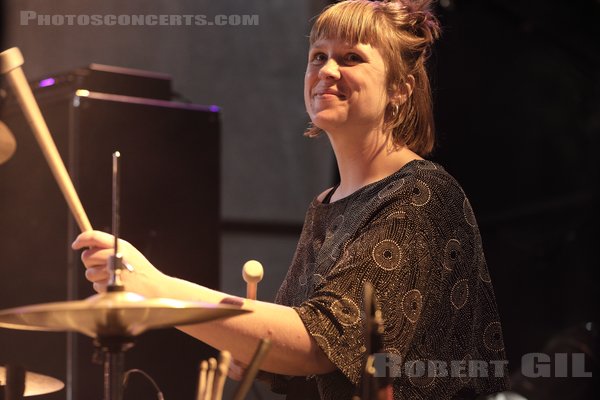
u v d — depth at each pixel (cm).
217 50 968
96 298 282
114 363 291
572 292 1059
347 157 412
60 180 358
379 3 413
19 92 353
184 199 645
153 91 657
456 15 1020
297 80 1009
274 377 425
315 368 359
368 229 375
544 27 1039
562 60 1076
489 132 1059
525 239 1070
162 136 639
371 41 402
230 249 975
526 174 1080
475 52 1038
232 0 979
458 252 385
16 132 655
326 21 407
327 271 386
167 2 935
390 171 403
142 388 614
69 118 609
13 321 290
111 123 618
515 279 1061
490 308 402
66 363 602
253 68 988
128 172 623
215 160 661
